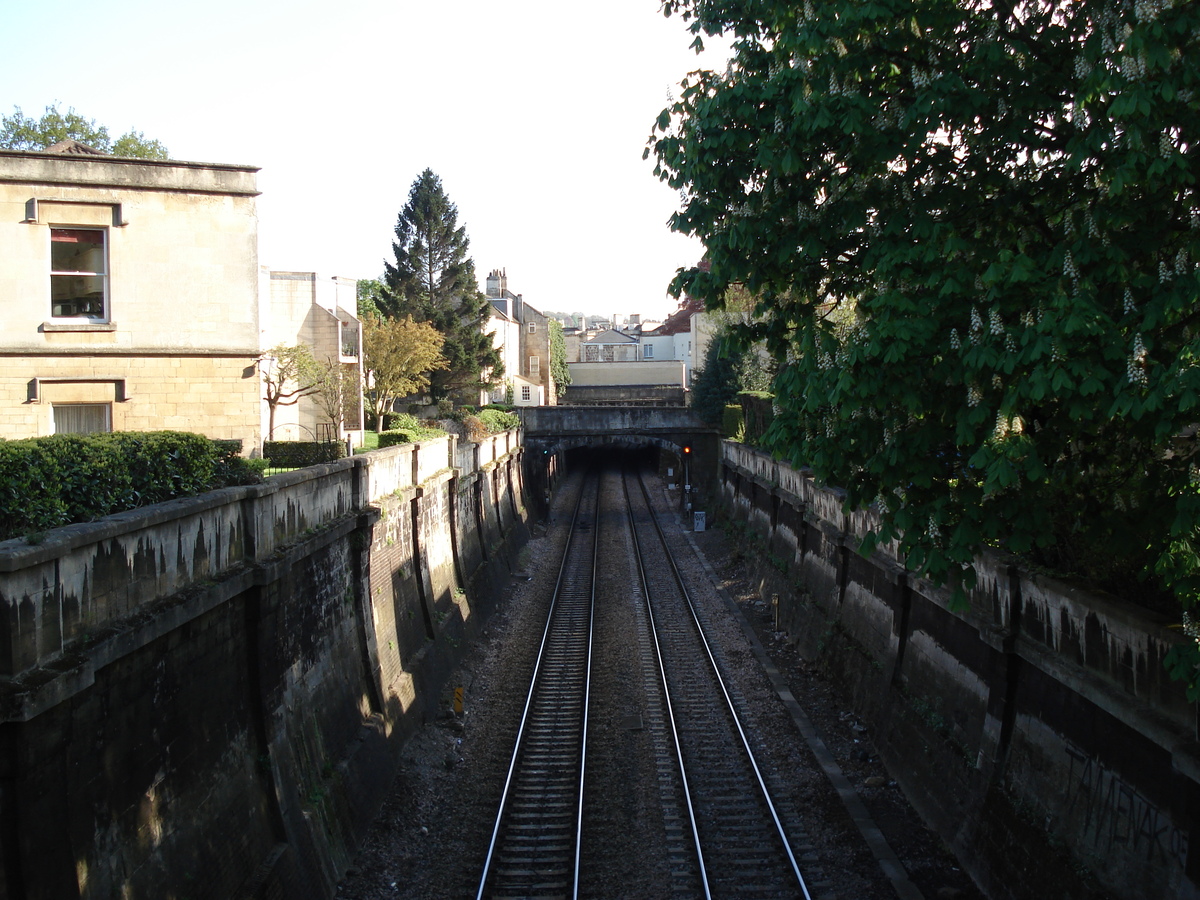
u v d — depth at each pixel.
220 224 18.92
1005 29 8.73
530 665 20.77
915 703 14.05
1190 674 6.95
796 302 10.42
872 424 9.01
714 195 9.82
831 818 12.92
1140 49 6.93
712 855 11.90
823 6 8.62
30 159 17.67
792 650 21.61
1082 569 10.38
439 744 16.08
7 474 7.62
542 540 38.84
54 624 6.74
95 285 18.50
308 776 11.51
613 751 15.59
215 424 19.06
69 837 6.77
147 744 8.04
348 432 29.61
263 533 10.87
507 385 57.56
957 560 8.41
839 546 19.28
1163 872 8.14
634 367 74.88
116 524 7.58
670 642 22.47
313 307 32.34
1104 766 9.20
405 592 18.05
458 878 11.47
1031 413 8.30
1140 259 7.93
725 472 40.78
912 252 8.39
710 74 10.05
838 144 8.99
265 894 9.50
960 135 9.07
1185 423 6.69
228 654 9.89
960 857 11.57
